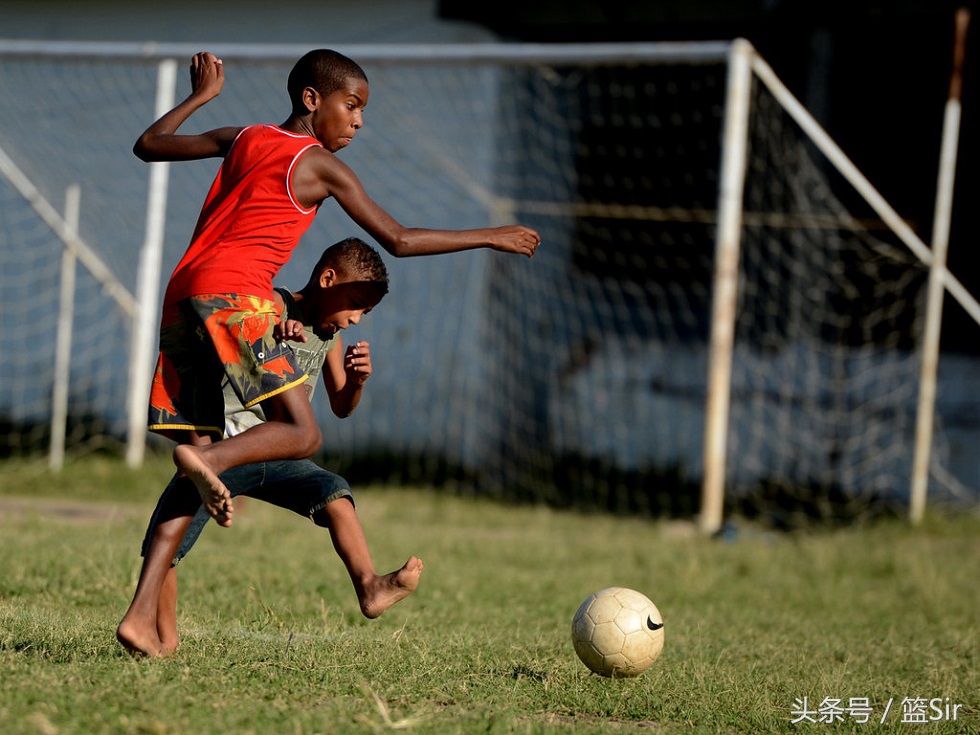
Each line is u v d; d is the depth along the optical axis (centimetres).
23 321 4756
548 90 4753
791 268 4497
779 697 1511
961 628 2247
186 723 1117
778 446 4381
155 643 1358
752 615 2245
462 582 2389
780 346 4469
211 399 1420
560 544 3112
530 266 4684
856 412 4316
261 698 1255
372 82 4662
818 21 4353
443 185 4594
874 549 3209
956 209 4316
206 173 4606
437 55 3603
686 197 4738
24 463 3953
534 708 1367
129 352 4616
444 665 1486
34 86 4819
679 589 2506
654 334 4666
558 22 4588
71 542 2427
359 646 1541
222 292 1376
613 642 1494
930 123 4369
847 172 3588
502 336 4612
